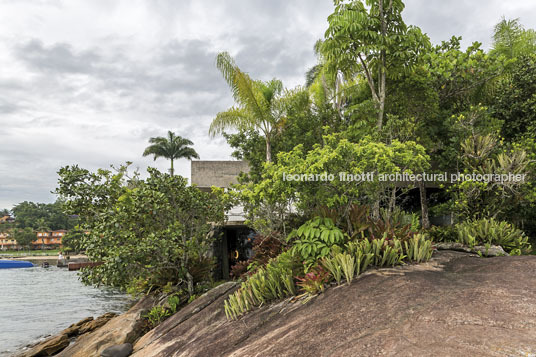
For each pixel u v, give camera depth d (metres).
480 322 3.48
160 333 8.27
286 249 9.14
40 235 99.44
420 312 4.09
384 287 5.43
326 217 8.18
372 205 11.63
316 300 5.86
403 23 16.11
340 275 6.34
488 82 17.02
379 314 4.37
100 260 9.82
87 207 10.46
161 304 10.66
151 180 10.51
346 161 7.76
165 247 9.88
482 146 13.56
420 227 13.88
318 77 20.12
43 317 15.82
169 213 10.88
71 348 9.12
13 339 12.34
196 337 6.80
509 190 12.86
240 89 16.88
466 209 13.31
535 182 12.81
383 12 16.59
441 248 10.84
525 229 16.80
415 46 15.77
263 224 9.63
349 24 15.20
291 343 4.36
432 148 16.06
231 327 6.38
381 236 7.80
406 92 16.23
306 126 16.61
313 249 7.16
